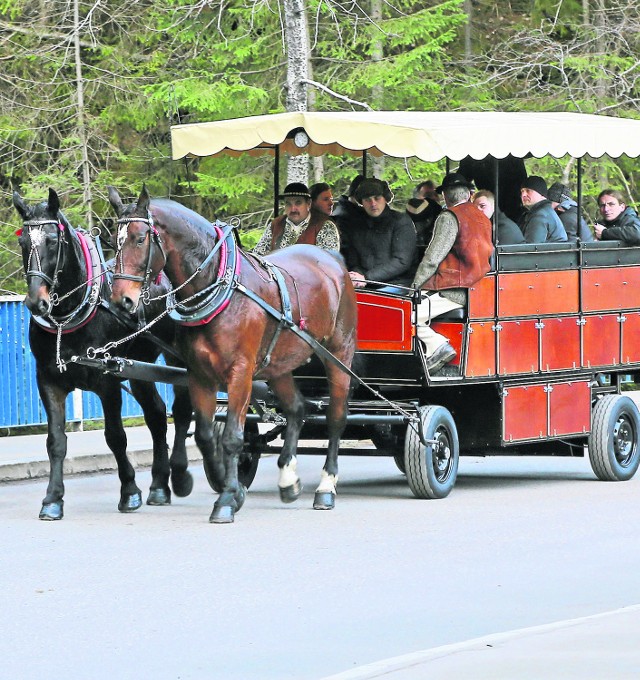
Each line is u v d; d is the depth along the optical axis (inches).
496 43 1360.7
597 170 1263.5
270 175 1195.3
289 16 857.5
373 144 587.2
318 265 593.3
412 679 307.7
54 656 346.0
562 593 417.4
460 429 644.7
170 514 573.9
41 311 530.3
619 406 691.4
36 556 474.9
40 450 762.8
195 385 543.2
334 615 388.8
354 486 673.0
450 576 441.7
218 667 335.9
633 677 306.3
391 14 1268.5
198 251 528.4
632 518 559.2
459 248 615.2
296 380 644.7
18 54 1202.6
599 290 689.0
